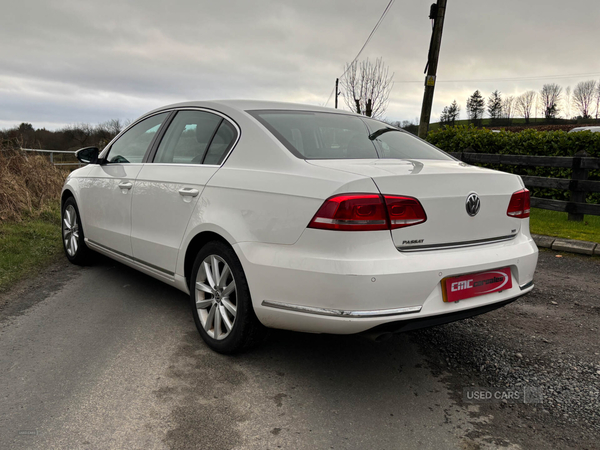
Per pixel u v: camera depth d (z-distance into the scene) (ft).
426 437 7.01
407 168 8.13
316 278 7.32
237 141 9.50
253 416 7.42
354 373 8.92
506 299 8.52
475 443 6.88
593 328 11.17
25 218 22.25
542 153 26.45
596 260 17.35
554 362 9.46
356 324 7.20
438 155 10.53
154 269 11.25
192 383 8.35
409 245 7.48
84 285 13.88
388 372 8.99
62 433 6.82
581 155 22.47
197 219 9.48
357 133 10.18
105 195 13.16
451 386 8.54
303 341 10.27
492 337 10.68
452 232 7.92
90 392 7.96
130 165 12.43
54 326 10.77
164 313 11.67
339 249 7.20
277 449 6.63
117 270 15.58
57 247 18.56
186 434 6.89
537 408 7.83
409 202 7.41
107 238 13.25
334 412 7.60
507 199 8.79
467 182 8.16
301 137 9.24
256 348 9.82
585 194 22.88
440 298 7.66
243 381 8.48
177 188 10.18
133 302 12.44
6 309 11.87
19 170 26.30
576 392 8.32
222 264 9.34
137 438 6.77
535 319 11.74
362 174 7.48
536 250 9.26
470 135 29.81
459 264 7.73
